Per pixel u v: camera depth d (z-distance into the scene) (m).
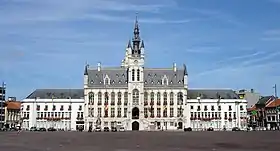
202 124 193.25
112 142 56.38
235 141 59.12
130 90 188.50
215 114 194.12
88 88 189.62
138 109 188.50
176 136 85.69
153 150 39.00
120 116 187.88
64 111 194.25
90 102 189.25
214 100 194.50
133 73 189.38
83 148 41.69
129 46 192.38
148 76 193.38
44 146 45.28
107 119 187.50
